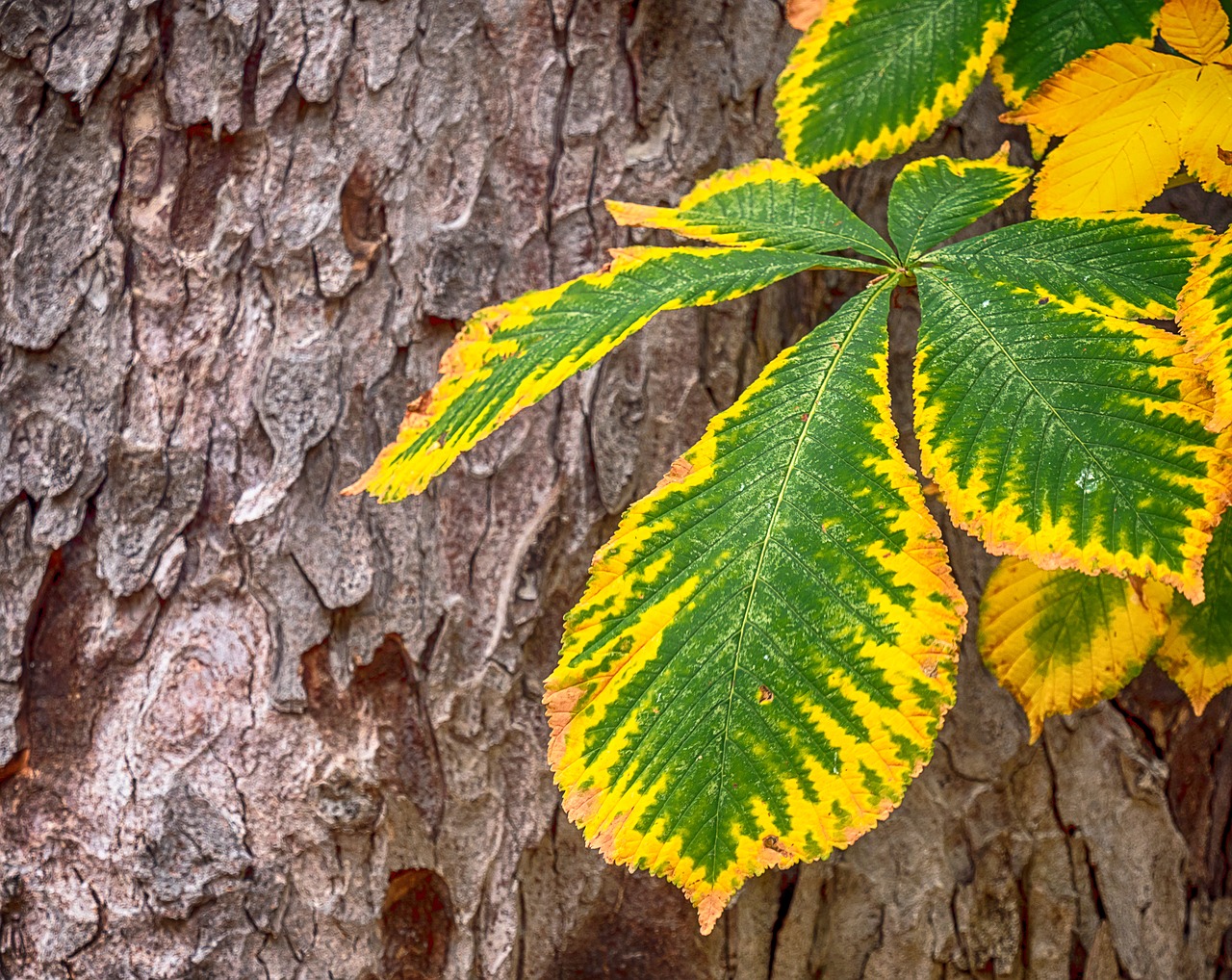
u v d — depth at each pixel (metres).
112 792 0.89
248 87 0.90
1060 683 0.82
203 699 0.89
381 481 0.77
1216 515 0.69
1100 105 0.77
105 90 0.89
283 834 0.89
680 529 0.72
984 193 0.79
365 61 0.90
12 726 0.89
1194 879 0.98
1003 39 0.82
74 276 0.90
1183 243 0.74
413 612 0.90
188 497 0.90
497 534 0.90
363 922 0.90
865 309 0.74
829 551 0.71
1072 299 0.73
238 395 0.90
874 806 0.69
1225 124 0.76
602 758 0.70
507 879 0.90
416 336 0.90
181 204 0.90
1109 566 0.69
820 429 0.72
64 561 0.90
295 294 0.90
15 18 0.89
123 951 0.89
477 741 0.90
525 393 0.75
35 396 0.89
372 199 0.90
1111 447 0.70
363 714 0.90
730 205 0.81
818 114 0.83
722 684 0.70
